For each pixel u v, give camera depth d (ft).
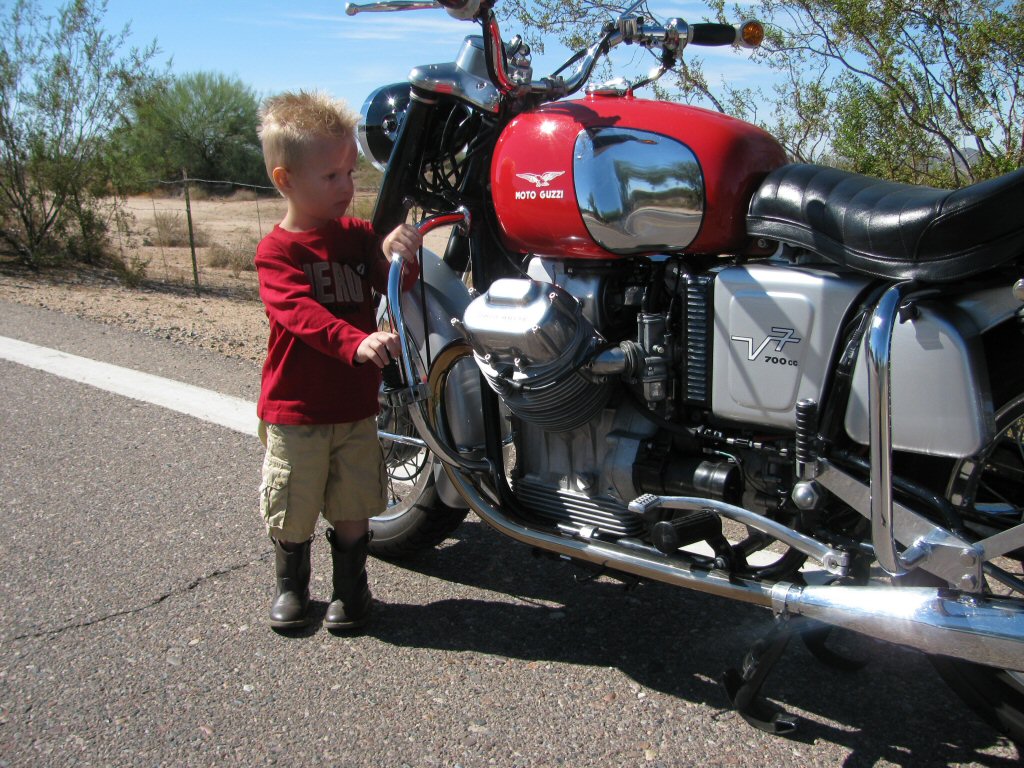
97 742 8.06
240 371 19.77
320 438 9.47
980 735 8.25
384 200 9.75
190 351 21.52
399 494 12.16
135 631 9.82
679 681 9.07
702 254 8.61
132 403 17.30
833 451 7.62
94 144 37.32
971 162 16.46
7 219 36.27
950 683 8.00
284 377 9.37
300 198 9.21
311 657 9.44
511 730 8.30
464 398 10.09
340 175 9.17
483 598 10.71
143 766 7.78
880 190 7.48
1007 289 6.95
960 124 16.17
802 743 8.13
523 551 11.95
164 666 9.20
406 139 9.49
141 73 37.60
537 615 10.33
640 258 8.85
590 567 9.41
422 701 8.71
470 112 9.73
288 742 8.11
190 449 15.05
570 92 9.71
